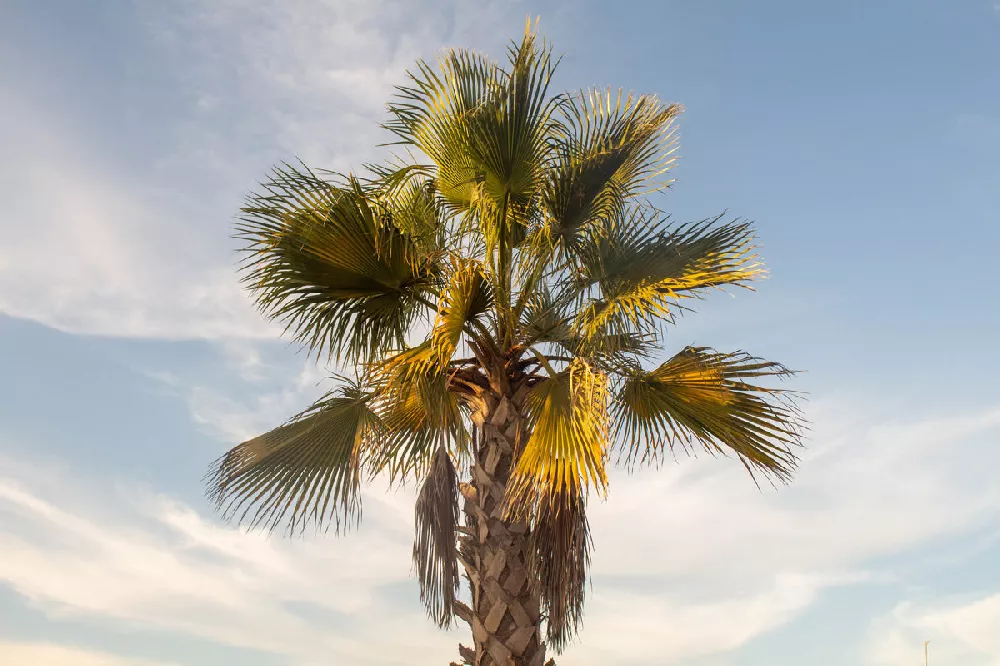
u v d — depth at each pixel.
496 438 7.47
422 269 7.37
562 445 6.54
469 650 7.28
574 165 7.37
